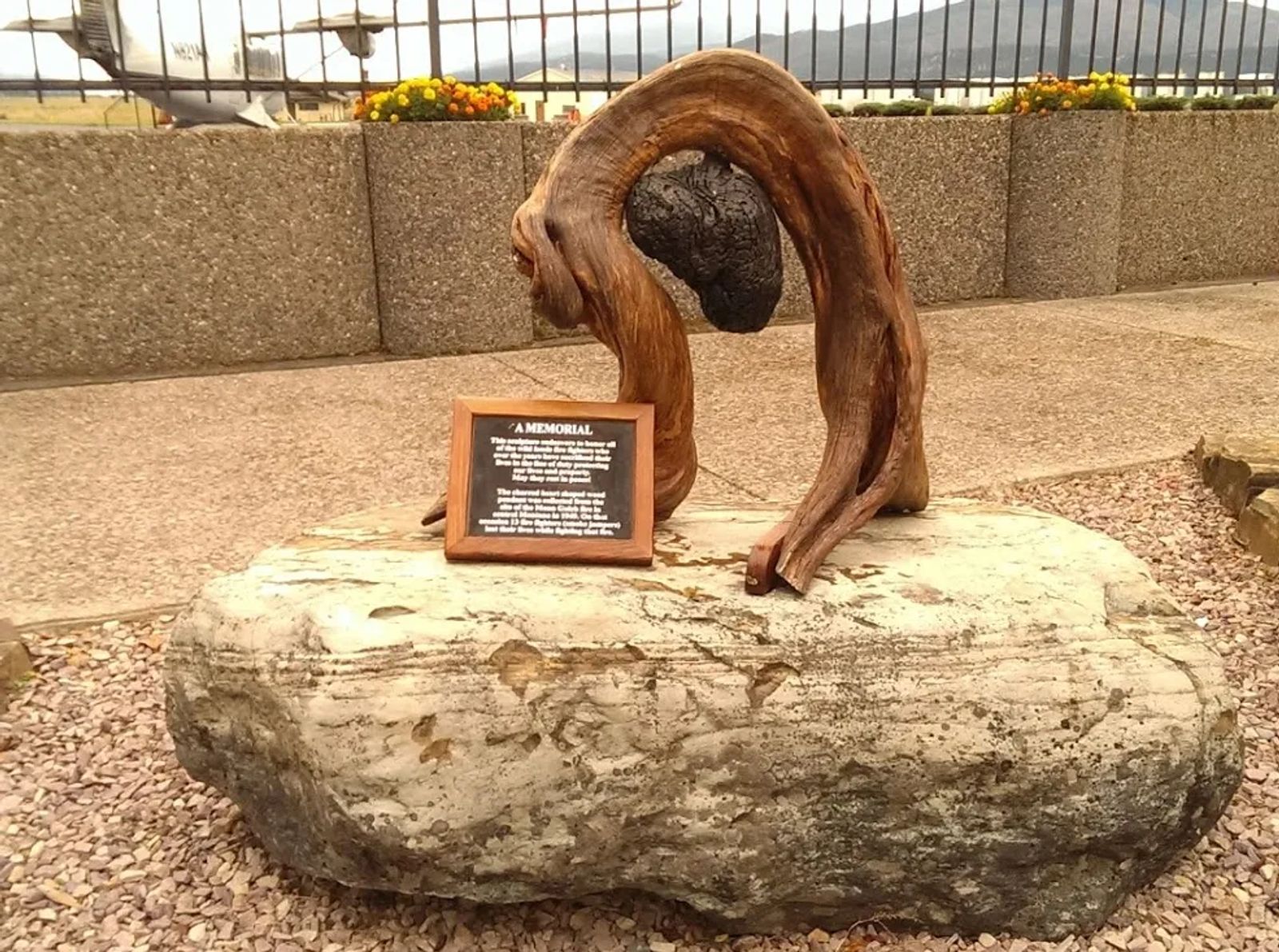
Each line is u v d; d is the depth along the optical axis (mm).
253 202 6434
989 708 2152
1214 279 9477
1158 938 2277
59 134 5969
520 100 7637
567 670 2109
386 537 2576
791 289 7918
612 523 2375
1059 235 8445
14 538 3980
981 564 2432
